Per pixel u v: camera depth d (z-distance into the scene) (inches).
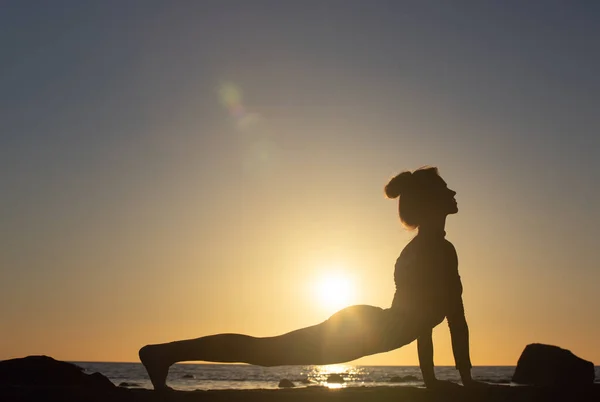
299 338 174.4
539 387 175.8
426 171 198.4
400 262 195.2
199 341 164.7
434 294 188.2
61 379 186.9
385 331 182.9
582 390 175.2
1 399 147.5
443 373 2694.4
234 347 166.9
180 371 2957.7
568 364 1039.0
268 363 170.4
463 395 168.6
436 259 190.2
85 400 148.4
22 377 181.5
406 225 198.7
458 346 192.1
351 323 181.2
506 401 169.6
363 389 164.6
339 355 176.9
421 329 187.8
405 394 166.4
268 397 154.3
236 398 152.8
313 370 4089.6
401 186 198.2
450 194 196.2
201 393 153.1
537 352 1083.3
